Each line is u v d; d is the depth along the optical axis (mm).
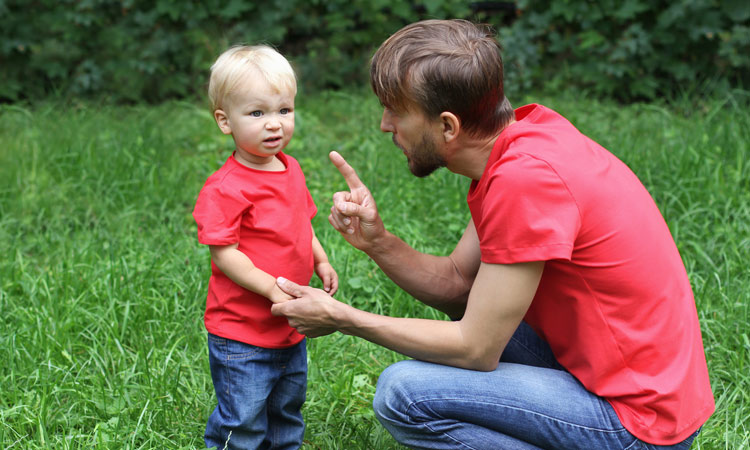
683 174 4695
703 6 6355
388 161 5273
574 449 2137
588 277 2039
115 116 6375
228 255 2281
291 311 2268
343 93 6957
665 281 2068
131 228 4434
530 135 2064
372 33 7156
